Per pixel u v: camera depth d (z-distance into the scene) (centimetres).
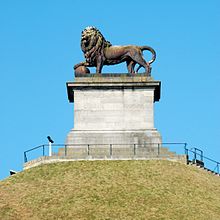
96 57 12194
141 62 12150
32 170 11275
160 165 11300
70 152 11662
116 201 10156
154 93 12175
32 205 10131
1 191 10612
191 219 9762
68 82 12025
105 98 12044
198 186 10831
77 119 11962
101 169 11119
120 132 11875
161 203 10156
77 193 10400
